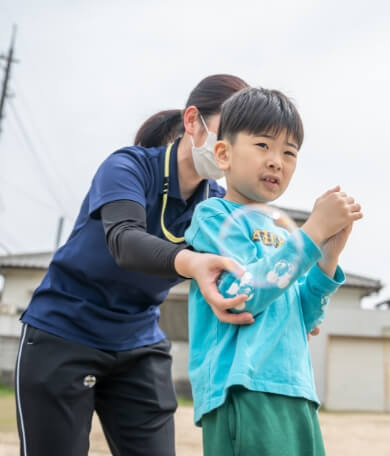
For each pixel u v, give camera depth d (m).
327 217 1.30
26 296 16.66
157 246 1.39
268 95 1.48
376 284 17.33
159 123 2.22
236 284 1.29
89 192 1.99
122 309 1.96
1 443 4.64
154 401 2.04
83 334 1.90
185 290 14.95
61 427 1.85
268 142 1.42
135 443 2.03
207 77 1.96
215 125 1.86
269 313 1.40
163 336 2.19
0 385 13.68
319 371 15.06
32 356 1.87
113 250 1.52
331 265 1.48
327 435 7.10
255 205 1.41
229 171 1.49
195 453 4.83
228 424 1.31
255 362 1.31
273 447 1.26
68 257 1.92
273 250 1.44
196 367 1.44
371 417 11.37
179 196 1.94
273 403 1.31
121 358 1.98
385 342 15.25
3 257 17.34
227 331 1.41
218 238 1.39
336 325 15.31
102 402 2.07
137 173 1.81
